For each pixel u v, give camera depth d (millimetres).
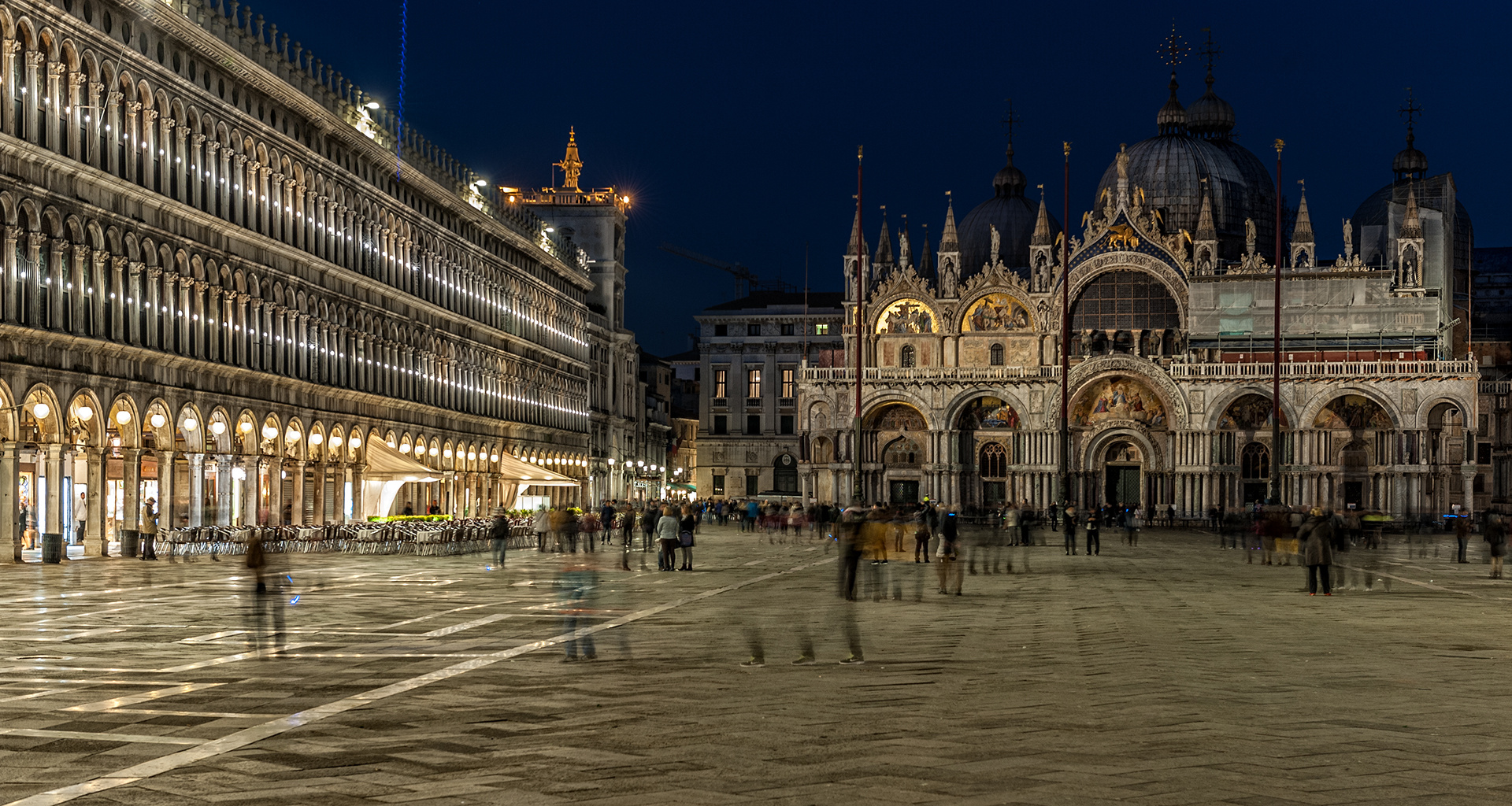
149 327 60594
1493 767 15953
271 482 72688
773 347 184125
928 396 138875
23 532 58250
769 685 22625
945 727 18578
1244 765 16000
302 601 38969
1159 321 140250
